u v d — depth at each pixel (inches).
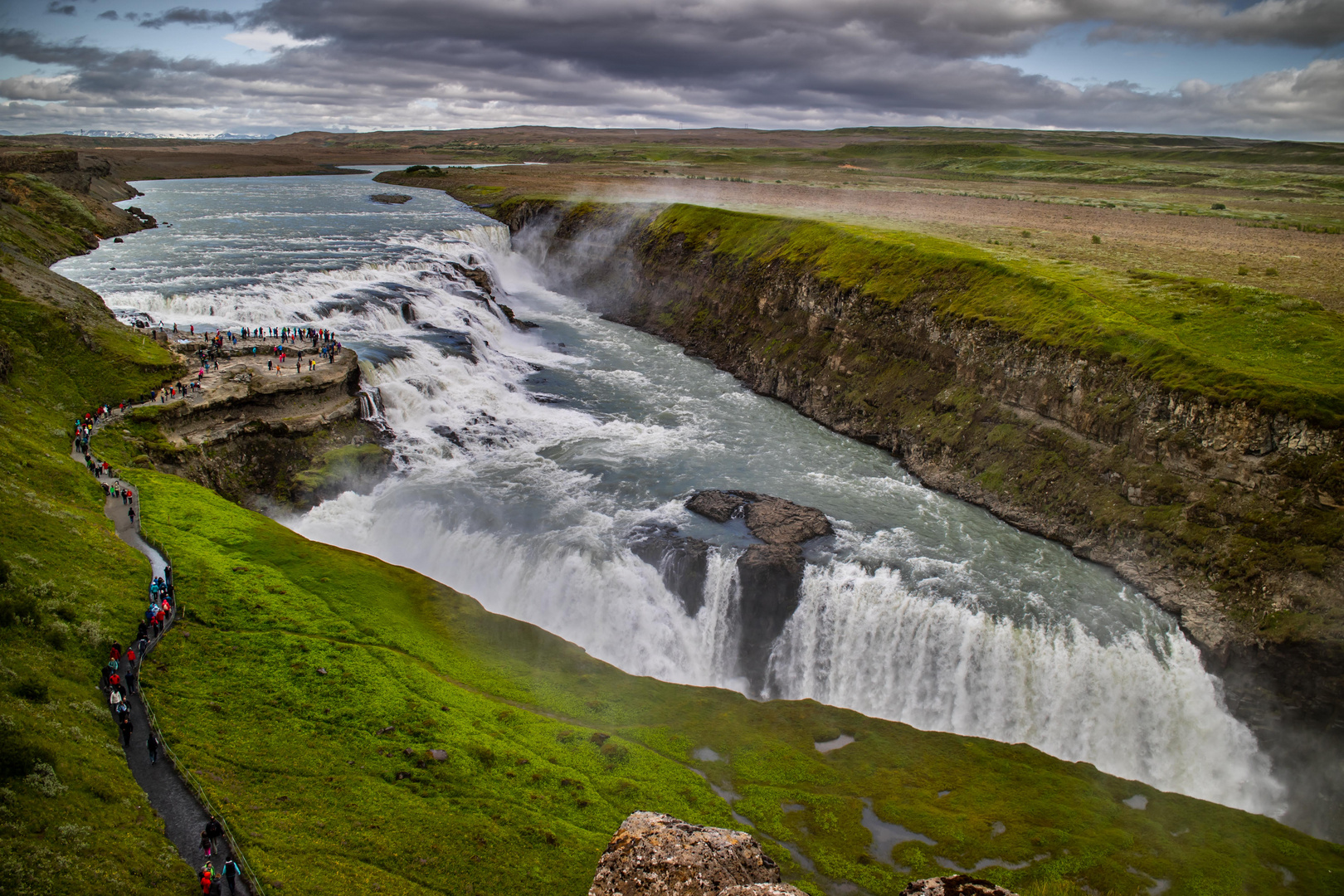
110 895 1122.7
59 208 5506.9
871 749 1973.4
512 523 2780.5
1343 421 2314.2
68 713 1487.5
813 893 1491.1
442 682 1987.0
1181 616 2407.7
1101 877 1562.5
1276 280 3715.6
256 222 6865.2
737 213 5841.5
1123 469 2787.9
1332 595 2155.5
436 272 5177.2
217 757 1558.8
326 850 1393.9
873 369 3897.6
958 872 1563.7
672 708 2091.5
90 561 2014.0
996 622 2351.1
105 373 2965.1
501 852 1471.5
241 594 2122.3
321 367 3257.9
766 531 2728.8
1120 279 3686.0
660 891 1011.9
